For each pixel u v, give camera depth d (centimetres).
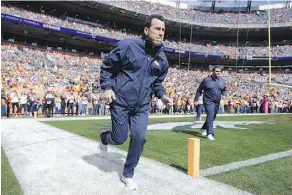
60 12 4319
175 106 2467
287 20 5131
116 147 648
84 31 4050
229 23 5334
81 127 1056
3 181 391
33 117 1669
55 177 415
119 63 369
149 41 360
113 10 4428
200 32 5541
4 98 1697
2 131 918
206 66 5506
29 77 2581
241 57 5103
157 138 792
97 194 349
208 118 790
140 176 424
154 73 377
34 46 3666
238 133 963
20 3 3897
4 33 3762
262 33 5428
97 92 2459
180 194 351
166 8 5216
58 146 654
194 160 425
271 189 370
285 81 4462
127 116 381
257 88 4047
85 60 3662
